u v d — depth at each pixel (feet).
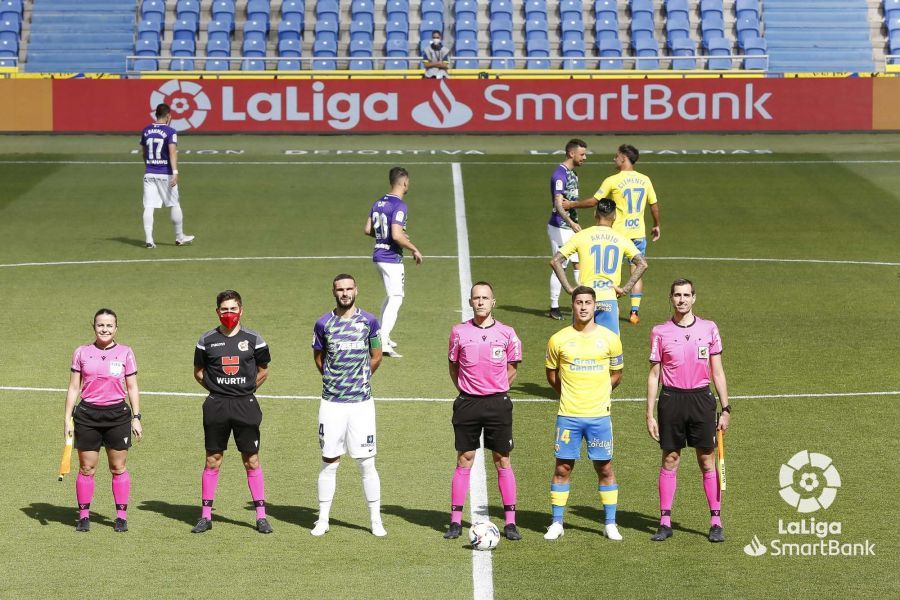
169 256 159.22
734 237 170.09
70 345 119.65
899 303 135.85
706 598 66.80
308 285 144.36
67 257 158.30
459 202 190.80
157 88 238.07
